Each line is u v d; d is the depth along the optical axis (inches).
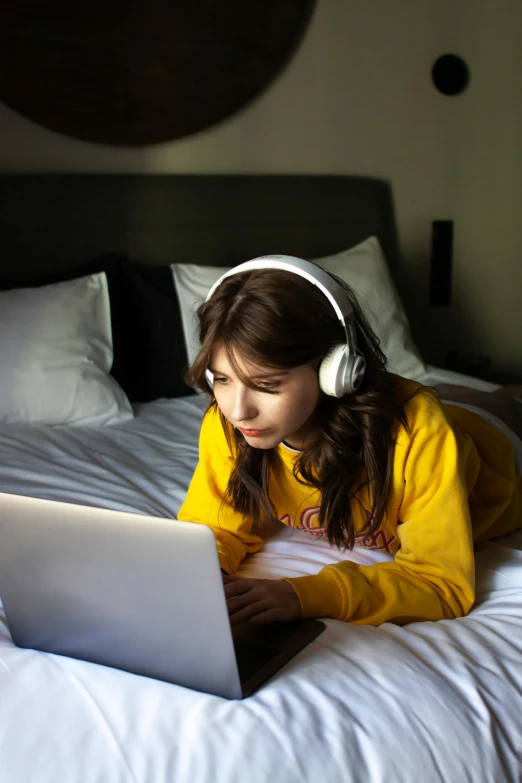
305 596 37.1
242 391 34.5
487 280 129.4
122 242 100.7
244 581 37.7
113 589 31.0
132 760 26.6
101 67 99.6
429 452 40.2
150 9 100.4
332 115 114.5
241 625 35.8
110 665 33.4
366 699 30.3
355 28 113.4
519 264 130.5
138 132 103.2
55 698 30.2
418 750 28.2
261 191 107.6
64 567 31.7
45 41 96.4
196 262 104.7
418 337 127.0
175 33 102.3
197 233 104.3
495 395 80.3
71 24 97.2
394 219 121.4
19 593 33.7
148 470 65.5
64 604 32.7
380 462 39.8
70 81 98.4
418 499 41.0
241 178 107.0
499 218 127.8
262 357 33.2
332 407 39.5
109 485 59.3
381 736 28.5
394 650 33.9
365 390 39.6
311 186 110.7
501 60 122.6
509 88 124.0
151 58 101.7
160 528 28.7
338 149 115.9
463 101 121.9
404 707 30.0
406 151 120.1
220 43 105.0
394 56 116.4
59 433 75.2
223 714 28.8
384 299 100.2
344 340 37.0
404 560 42.2
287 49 109.3
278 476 44.1
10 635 36.6
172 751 26.9
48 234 96.8
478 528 47.4
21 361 78.3
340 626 36.4
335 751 27.5
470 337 130.6
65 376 79.2
